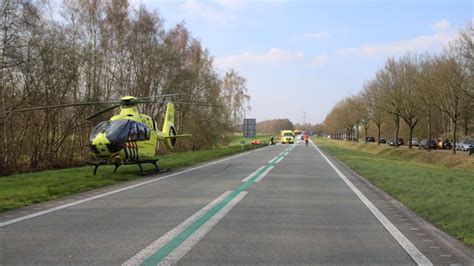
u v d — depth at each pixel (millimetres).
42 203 11336
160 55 41344
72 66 29891
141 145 19328
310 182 17047
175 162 25922
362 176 19766
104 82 36656
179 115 49594
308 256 6469
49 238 7418
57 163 30719
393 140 77750
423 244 7309
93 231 7980
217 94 54531
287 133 90250
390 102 50875
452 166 36656
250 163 28000
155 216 9492
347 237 7758
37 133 29625
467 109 38344
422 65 46094
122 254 6445
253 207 10812
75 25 33594
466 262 6285
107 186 15195
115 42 38281
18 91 27641
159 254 6453
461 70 35062
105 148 17750
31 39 26750
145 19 40531
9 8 24938
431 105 43438
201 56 52625
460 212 9875
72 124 31688
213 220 9086
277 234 7898
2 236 7551
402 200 12156
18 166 28641
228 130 59562
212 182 16562
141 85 40406
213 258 6285
